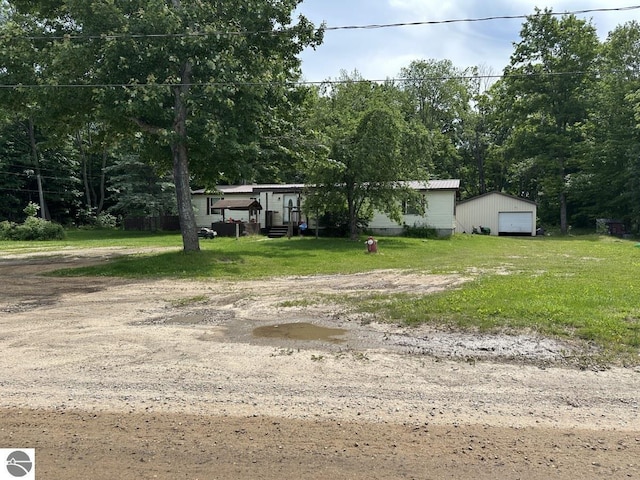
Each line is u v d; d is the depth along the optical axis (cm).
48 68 1422
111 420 385
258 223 2931
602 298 791
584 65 3922
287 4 1584
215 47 1450
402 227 2872
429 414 395
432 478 297
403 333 638
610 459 321
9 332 673
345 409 405
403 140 2348
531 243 2639
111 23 1363
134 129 1673
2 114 1678
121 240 2658
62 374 495
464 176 5547
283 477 299
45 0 1517
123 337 643
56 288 1080
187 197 1609
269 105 1603
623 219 3947
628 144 3691
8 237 2777
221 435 357
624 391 438
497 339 593
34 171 4006
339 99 2723
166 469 309
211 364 525
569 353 538
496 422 379
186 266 1398
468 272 1276
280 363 526
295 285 1114
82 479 297
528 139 4119
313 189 2377
